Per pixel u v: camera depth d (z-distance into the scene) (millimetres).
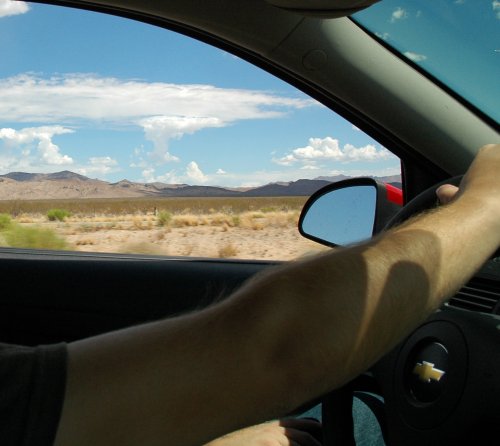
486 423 1509
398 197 2658
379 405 1861
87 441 757
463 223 986
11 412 748
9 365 773
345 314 830
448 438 1549
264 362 800
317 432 1899
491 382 1517
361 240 986
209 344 806
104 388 771
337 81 2746
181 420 781
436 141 2689
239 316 828
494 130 2619
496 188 1067
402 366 1700
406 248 915
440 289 925
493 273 1811
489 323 1632
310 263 892
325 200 2980
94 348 813
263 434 1762
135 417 768
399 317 875
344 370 837
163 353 798
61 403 758
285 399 816
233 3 2627
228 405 792
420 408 1621
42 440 743
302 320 819
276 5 1229
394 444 1682
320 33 2637
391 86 2670
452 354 1604
